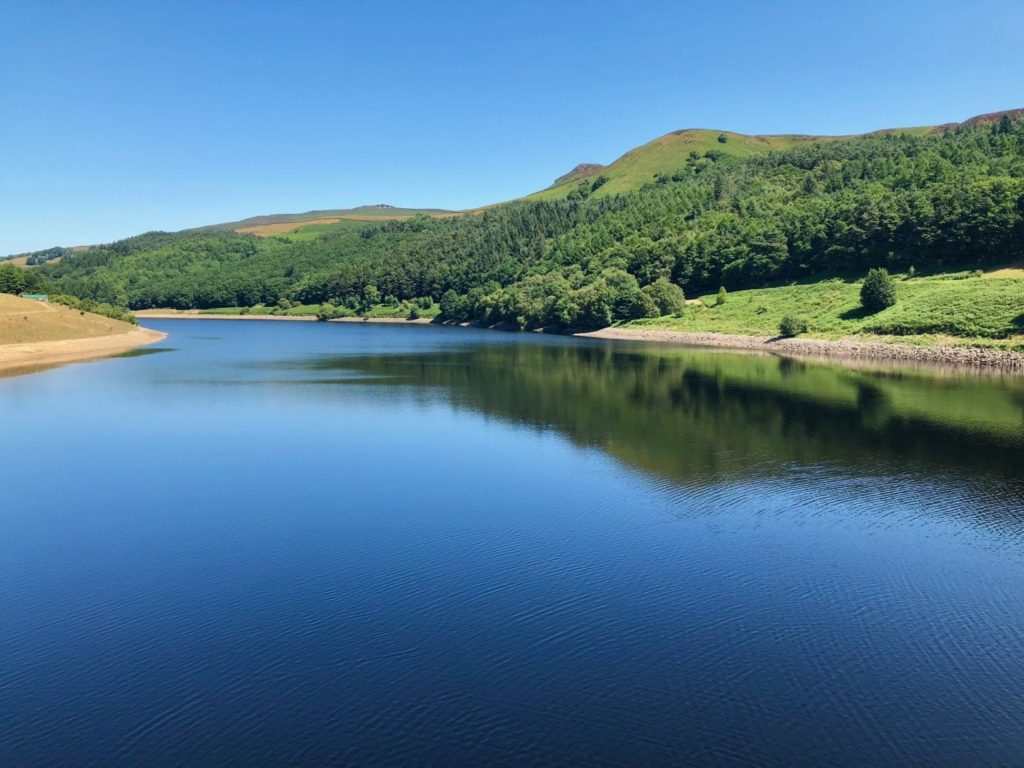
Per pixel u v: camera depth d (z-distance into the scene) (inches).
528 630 818.2
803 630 814.5
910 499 1263.5
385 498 1328.7
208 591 934.4
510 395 2503.7
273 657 765.3
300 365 3614.7
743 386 2583.7
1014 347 2962.6
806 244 5290.4
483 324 7573.8
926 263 4562.0
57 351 4419.3
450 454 1662.2
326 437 1866.4
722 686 703.1
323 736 632.4
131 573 997.2
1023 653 765.9
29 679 730.8
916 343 3361.2
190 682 719.7
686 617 847.1
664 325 5290.4
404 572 986.7
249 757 606.2
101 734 639.8
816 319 4242.1
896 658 756.0
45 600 914.7
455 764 593.0
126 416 2178.9
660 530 1138.0
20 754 612.1
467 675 725.9
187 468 1565.0
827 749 610.5
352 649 779.4
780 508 1228.5
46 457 1670.8
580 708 668.7
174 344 5211.6
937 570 976.3
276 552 1068.5
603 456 1604.3
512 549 1066.7
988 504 1232.2
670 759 597.0
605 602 887.1
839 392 2386.8
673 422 1953.7
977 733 632.4
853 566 991.0
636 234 7298.2
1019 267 3986.2
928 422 1879.9
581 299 6023.6
